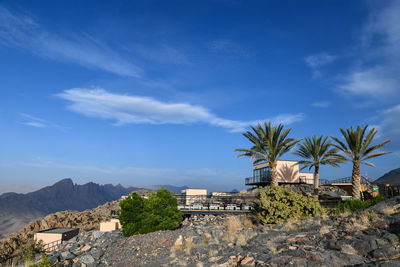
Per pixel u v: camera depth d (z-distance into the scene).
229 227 14.08
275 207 14.32
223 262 8.22
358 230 8.41
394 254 6.45
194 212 23.23
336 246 7.61
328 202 24.67
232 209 24.23
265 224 14.20
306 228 10.64
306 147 35.44
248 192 40.50
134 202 19.80
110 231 21.19
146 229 18.59
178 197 33.38
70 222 47.19
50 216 48.47
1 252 31.39
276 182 30.91
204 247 10.66
